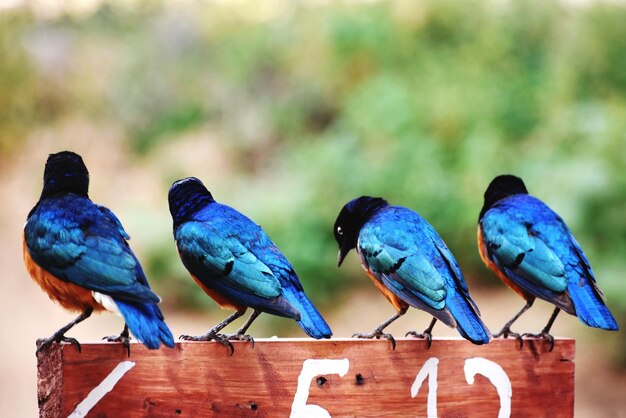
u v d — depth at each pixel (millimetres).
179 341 4418
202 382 4406
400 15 18141
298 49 18531
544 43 17641
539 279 5582
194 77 19547
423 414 4617
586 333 12305
